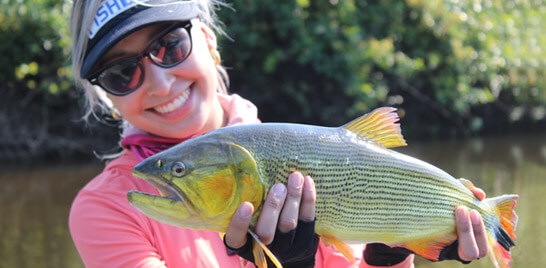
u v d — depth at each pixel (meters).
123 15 1.13
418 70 4.61
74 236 1.13
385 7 4.79
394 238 1.08
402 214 1.07
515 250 2.17
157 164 1.00
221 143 1.00
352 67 4.40
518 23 5.36
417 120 4.72
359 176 1.04
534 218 2.38
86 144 4.30
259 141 1.00
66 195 3.24
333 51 4.48
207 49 1.19
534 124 4.98
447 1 4.90
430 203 1.09
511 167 3.28
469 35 4.91
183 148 1.00
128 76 1.14
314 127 1.04
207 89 1.18
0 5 4.30
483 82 4.90
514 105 4.91
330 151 1.03
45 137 4.27
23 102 4.31
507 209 1.16
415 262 2.26
